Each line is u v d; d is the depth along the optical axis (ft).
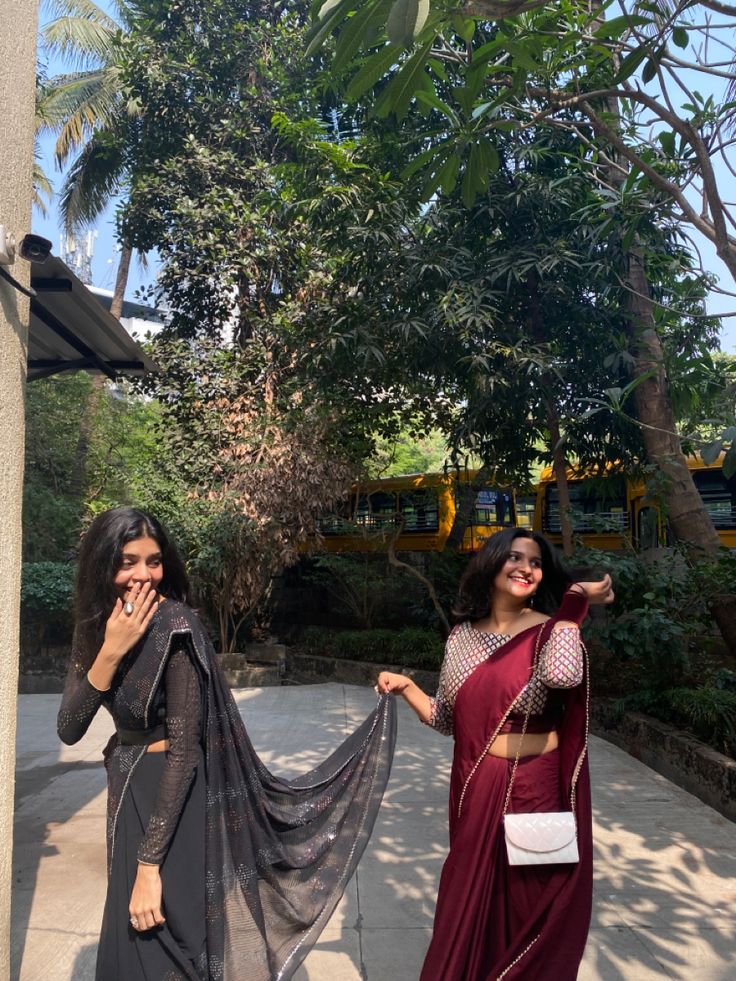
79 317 15.48
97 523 7.70
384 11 8.90
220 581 37.37
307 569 52.24
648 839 15.55
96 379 51.98
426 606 39.24
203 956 7.09
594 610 27.53
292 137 29.81
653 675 23.82
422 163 13.10
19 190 9.34
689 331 24.09
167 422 39.88
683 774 19.27
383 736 9.33
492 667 8.08
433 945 7.75
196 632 7.42
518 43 11.62
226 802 7.64
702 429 25.09
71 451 50.62
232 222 39.27
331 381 31.89
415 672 33.53
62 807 17.78
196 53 42.75
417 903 12.53
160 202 41.68
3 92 8.98
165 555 7.96
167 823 6.90
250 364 39.32
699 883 13.34
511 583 8.44
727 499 39.27
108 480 52.47
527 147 25.80
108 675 7.15
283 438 36.52
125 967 6.86
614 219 21.49
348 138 34.50
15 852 14.84
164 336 41.93
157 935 6.92
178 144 42.88
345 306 30.71
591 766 21.22
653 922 11.83
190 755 7.13
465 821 7.89
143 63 41.70
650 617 22.34
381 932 11.50
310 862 8.43
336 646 39.11
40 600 37.83
